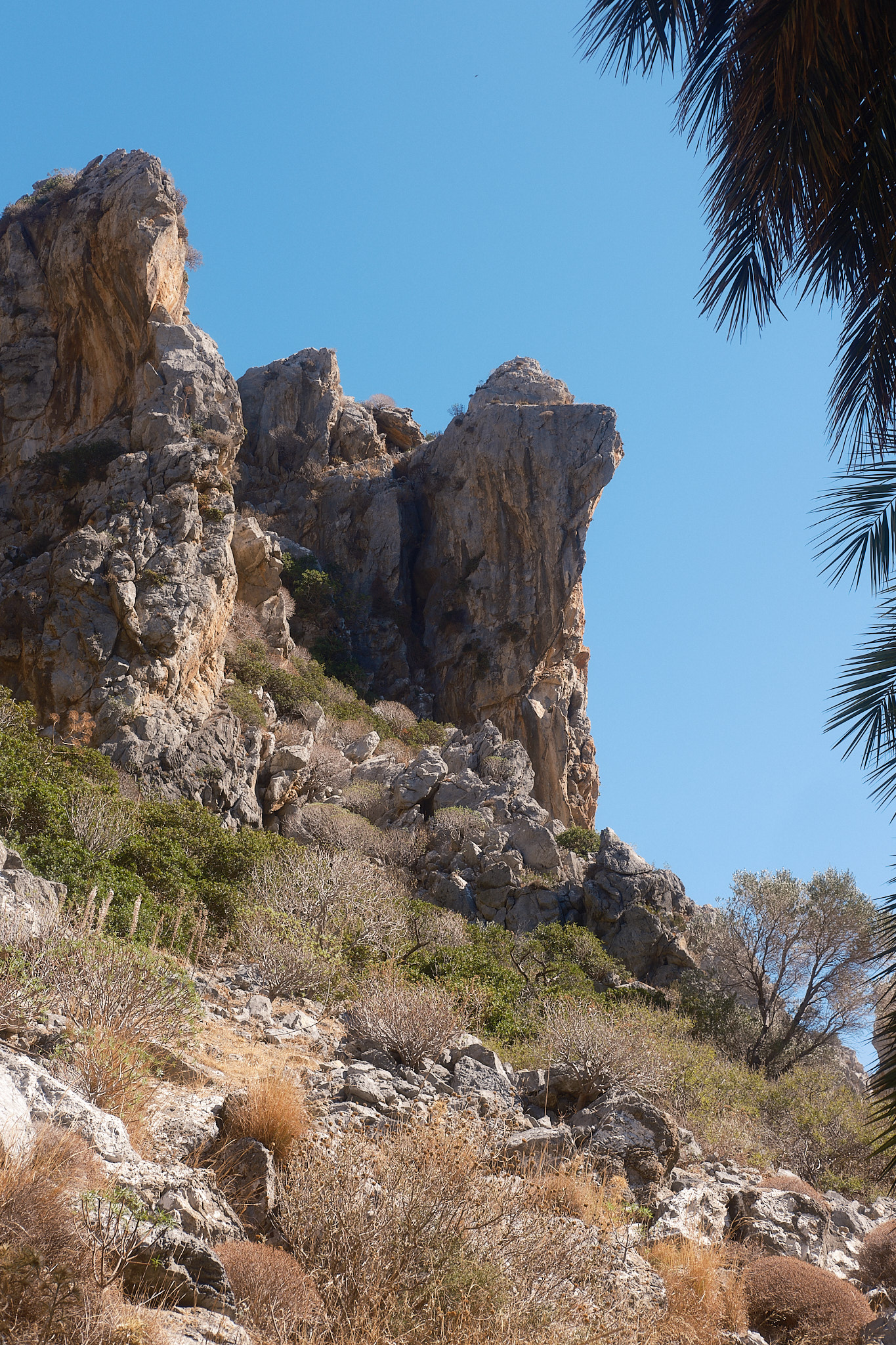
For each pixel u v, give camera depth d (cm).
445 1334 427
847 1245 874
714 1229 790
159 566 3659
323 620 5784
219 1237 427
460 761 4166
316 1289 435
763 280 806
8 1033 530
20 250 4991
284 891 1689
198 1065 661
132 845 1562
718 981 2620
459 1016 1021
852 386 794
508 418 6200
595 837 4353
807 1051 2388
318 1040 886
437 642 6106
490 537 6131
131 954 675
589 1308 493
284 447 6481
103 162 5119
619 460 6256
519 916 3022
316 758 3809
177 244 4834
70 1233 324
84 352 4775
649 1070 1027
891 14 671
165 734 3294
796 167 745
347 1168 505
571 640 6156
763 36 706
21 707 2067
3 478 4650
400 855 3256
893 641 629
